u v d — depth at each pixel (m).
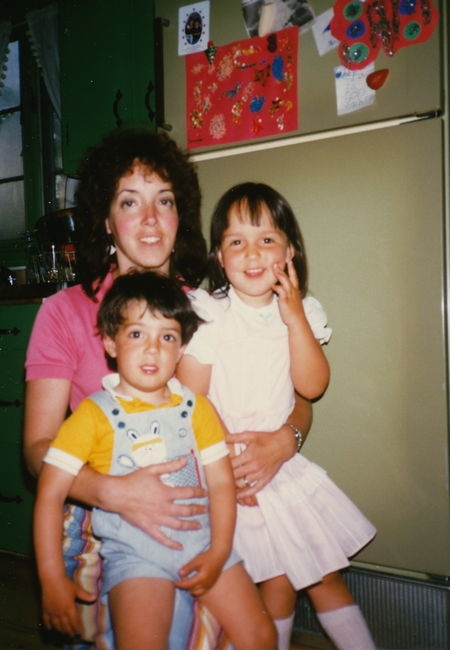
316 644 1.49
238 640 0.96
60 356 1.11
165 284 1.09
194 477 1.04
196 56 1.72
